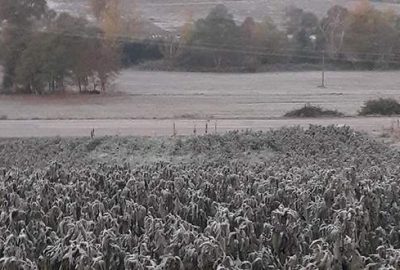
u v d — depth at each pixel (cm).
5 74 8175
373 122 5438
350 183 2020
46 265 1542
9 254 1503
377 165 3070
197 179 2303
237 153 3797
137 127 5291
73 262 1483
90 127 5328
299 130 4294
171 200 1986
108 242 1543
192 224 1848
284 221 1680
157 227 1638
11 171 2655
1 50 8100
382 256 1554
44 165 3316
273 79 9631
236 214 1759
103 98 7594
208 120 5538
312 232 1697
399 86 8762
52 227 1845
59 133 5038
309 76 9969
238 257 1527
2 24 8212
